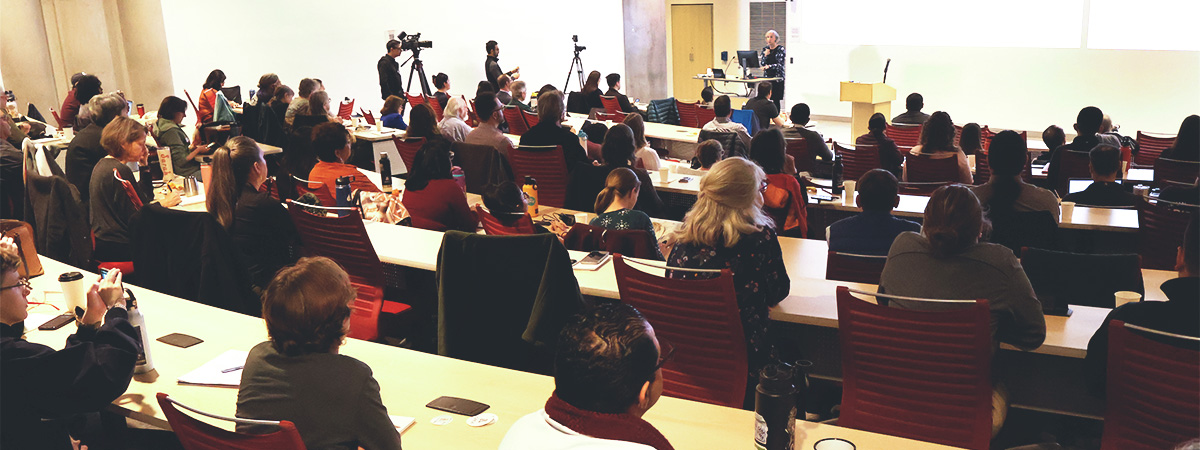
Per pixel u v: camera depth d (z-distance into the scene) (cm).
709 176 309
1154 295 349
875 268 362
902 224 377
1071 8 1251
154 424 257
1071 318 310
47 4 1089
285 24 1267
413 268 476
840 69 1455
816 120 1502
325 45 1312
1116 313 262
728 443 228
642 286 318
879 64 1416
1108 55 1234
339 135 541
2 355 241
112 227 497
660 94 1681
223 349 303
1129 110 1236
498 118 718
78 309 278
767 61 1415
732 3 1559
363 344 302
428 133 688
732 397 309
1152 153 852
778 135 509
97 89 841
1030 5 1280
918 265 289
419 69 1281
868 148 748
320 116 833
